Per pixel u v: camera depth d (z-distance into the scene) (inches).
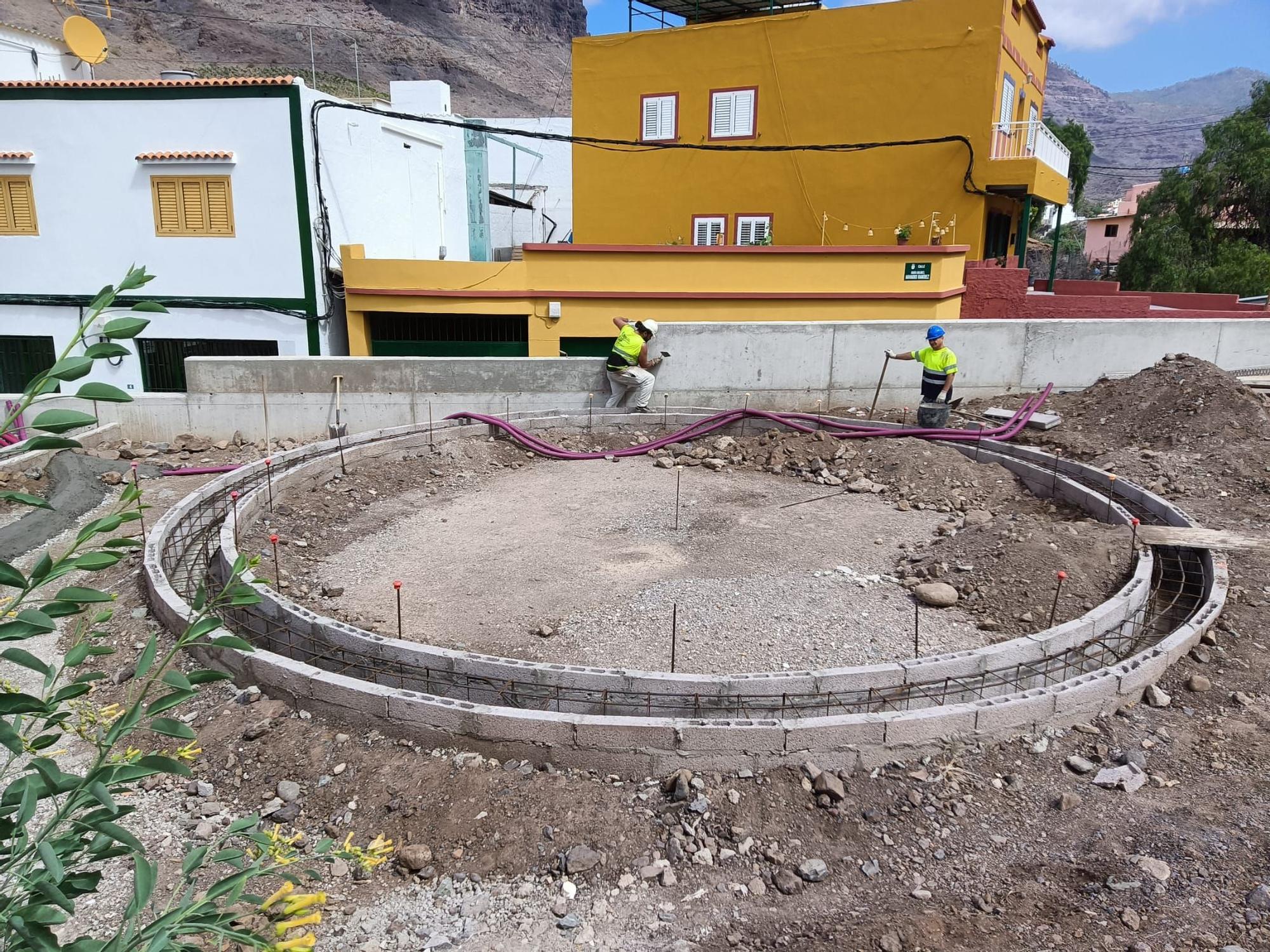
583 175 856.9
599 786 207.9
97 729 229.5
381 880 187.2
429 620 300.5
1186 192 1470.2
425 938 171.9
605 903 178.9
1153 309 767.1
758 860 188.9
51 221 684.1
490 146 1350.9
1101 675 233.6
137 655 274.7
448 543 378.6
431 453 493.4
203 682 99.2
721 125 805.9
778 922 172.2
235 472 423.5
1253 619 277.4
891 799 203.3
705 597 311.1
